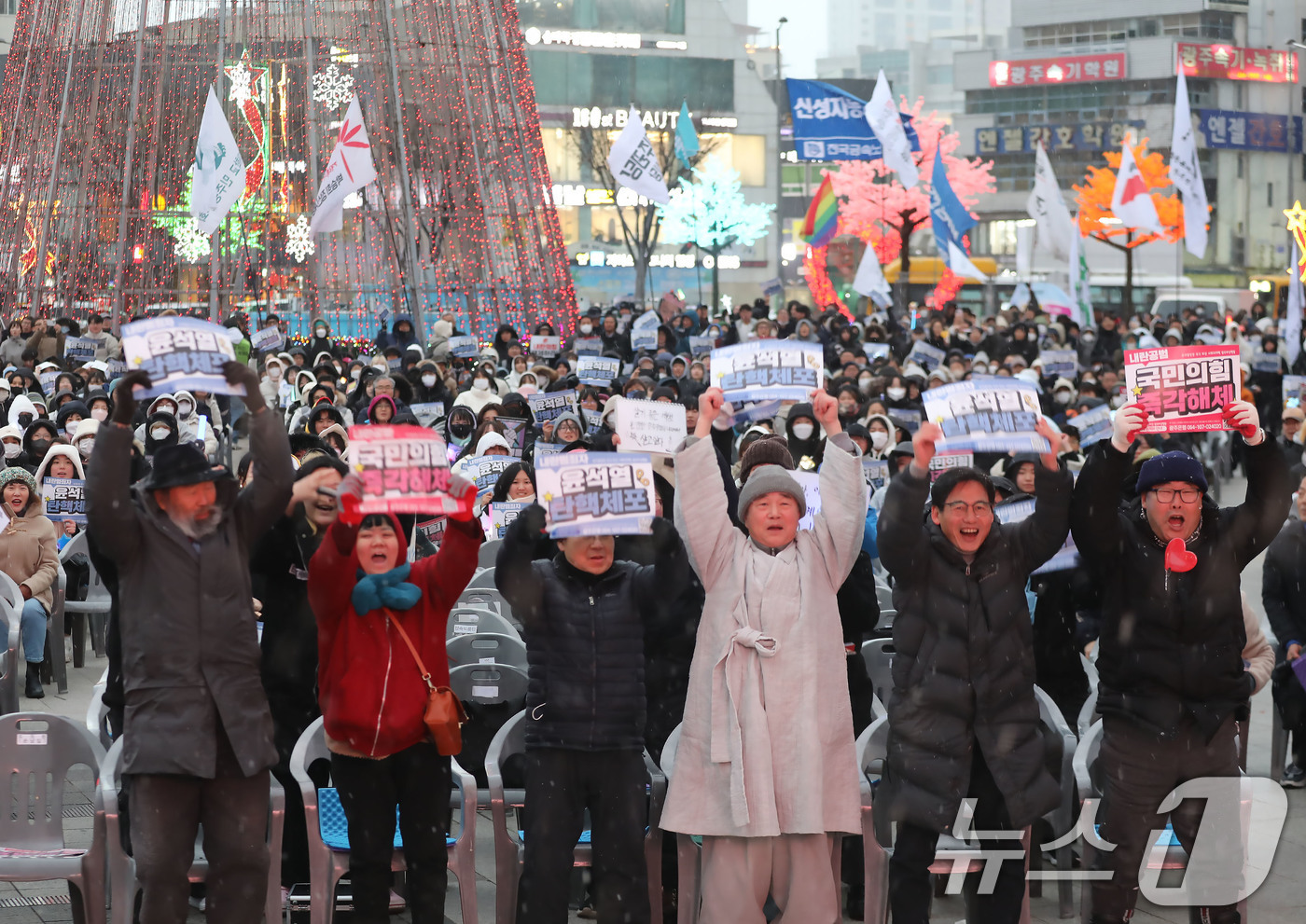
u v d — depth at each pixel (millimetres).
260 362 23453
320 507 5914
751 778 5621
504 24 31594
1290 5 96562
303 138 30078
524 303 30859
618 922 5820
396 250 30109
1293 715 8664
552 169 73562
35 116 30922
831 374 23766
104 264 30531
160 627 5375
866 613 6719
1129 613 6039
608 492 5793
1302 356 26266
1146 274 65125
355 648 5730
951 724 5891
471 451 13938
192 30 30781
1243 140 87875
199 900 6684
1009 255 92125
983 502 5977
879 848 6145
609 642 5914
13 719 6098
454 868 6039
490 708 7398
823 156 36656
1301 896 7043
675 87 76188
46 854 5891
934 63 138125
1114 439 5930
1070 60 90750
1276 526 6055
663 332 28125
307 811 5945
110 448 5391
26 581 10500
